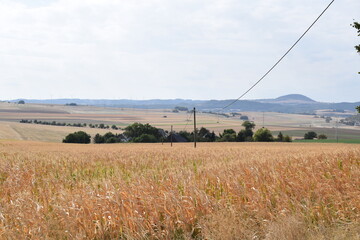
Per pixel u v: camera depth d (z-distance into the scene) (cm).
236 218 752
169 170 1673
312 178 1059
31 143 9144
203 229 720
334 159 1428
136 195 857
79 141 14350
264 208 834
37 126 19388
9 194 1145
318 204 830
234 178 1064
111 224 751
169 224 754
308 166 1298
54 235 716
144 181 1029
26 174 1579
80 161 2588
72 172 2027
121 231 741
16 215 786
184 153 3497
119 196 829
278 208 832
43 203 947
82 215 774
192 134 15862
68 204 830
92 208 804
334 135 19312
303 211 826
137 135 15050
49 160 2644
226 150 4109
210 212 789
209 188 996
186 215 791
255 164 1472
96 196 866
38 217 766
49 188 1168
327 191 911
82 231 733
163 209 809
